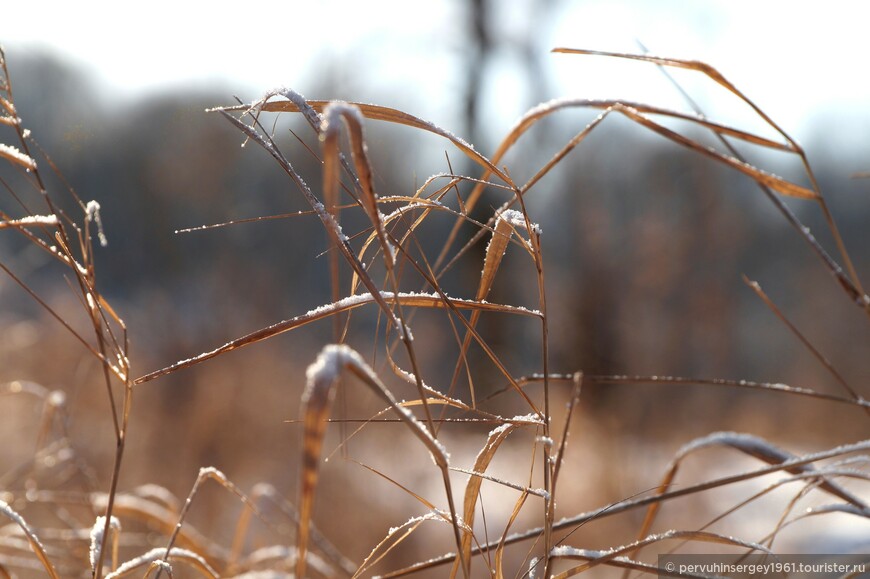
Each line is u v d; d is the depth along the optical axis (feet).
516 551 13.91
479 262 35.06
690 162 32.24
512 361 33.73
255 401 18.10
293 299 23.12
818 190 4.58
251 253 22.74
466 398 23.04
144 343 19.95
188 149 21.50
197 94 21.27
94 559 3.80
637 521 16.20
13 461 12.90
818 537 8.04
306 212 3.35
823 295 36.91
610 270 31.71
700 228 31.53
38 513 7.65
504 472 19.92
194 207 22.94
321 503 14.62
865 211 45.62
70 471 6.77
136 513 6.08
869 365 32.86
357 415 17.04
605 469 18.60
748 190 33.22
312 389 2.28
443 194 3.76
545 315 3.66
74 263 3.56
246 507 6.81
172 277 22.76
